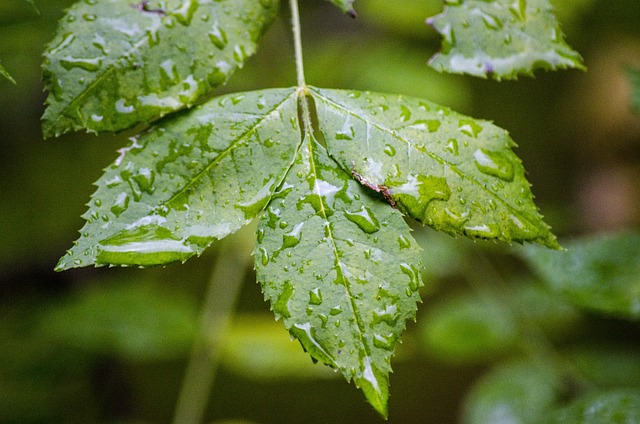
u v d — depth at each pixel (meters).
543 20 0.55
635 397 0.60
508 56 0.55
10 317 0.92
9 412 0.94
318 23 1.12
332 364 0.52
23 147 1.17
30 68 0.86
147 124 0.53
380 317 0.52
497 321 0.90
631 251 0.62
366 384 0.52
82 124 0.53
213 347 0.88
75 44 0.53
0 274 0.98
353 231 0.52
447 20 0.55
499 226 0.53
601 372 0.81
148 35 0.53
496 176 0.53
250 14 0.54
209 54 0.54
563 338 1.12
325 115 0.53
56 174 1.19
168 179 0.53
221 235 0.52
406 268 0.52
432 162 0.53
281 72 1.05
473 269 0.94
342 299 0.52
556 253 0.62
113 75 0.53
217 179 0.53
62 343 0.96
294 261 0.52
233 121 0.53
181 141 0.53
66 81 0.53
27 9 0.62
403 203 0.53
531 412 0.78
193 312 0.94
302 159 0.53
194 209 0.53
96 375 1.03
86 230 0.52
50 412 0.97
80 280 1.01
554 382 0.81
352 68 1.04
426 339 0.93
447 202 0.53
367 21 1.12
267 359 0.89
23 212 1.13
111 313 0.88
